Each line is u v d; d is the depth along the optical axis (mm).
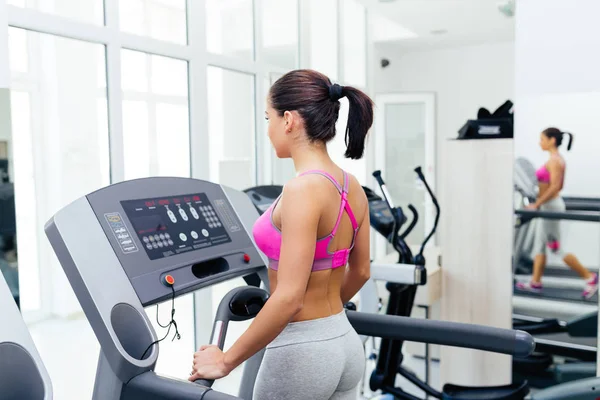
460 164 3207
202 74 3055
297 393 1321
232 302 1580
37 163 4566
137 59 2910
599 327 2918
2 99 1504
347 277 1596
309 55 4359
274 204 1418
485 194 3160
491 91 6566
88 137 4855
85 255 1237
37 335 4289
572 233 2975
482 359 3207
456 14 5152
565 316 3010
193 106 3020
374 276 2695
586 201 2924
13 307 1124
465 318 3252
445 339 1527
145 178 1535
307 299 1333
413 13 5125
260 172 3748
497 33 5934
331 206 1310
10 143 1531
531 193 3049
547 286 3041
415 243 6348
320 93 1342
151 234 1418
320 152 1370
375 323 1612
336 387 1387
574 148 2932
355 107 1402
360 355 1430
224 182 3812
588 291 2953
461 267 3246
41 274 4652
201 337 3193
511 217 3111
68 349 3996
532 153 3027
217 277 1525
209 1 3430
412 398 2572
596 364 2951
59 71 4633
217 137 3805
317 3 4652
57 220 1234
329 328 1341
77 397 3195
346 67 5582
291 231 1236
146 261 1356
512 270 3127
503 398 2297
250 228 1755
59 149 4652
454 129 6797
